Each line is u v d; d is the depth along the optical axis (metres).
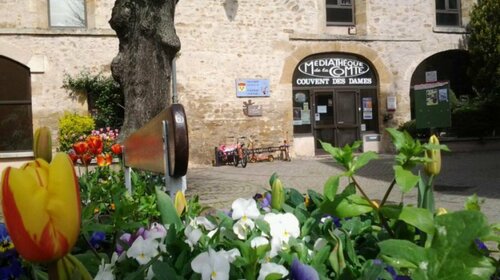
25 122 13.83
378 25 17.03
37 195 0.80
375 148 17.02
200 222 1.55
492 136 17.11
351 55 16.95
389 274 1.10
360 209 1.27
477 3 17.62
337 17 17.03
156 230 1.42
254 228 1.37
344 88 16.92
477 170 11.46
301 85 16.59
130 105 8.44
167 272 1.08
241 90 15.61
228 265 1.12
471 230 1.06
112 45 14.26
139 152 3.53
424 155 1.50
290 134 16.12
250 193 8.59
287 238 1.33
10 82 13.78
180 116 2.04
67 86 13.91
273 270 1.13
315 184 10.09
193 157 15.10
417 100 9.39
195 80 15.20
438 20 17.94
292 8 16.25
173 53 8.73
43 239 0.80
